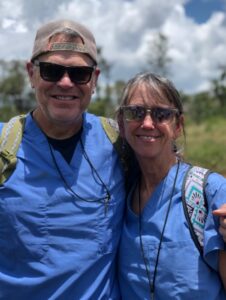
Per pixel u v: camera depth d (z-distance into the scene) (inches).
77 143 29.1
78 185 28.0
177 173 27.8
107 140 30.0
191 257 26.0
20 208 27.0
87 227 27.6
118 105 29.1
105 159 29.4
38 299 27.3
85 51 27.8
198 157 182.1
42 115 28.6
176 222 26.7
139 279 27.2
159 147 27.6
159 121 27.3
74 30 27.6
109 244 28.3
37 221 27.1
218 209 24.8
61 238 27.3
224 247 25.4
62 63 27.4
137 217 28.4
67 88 27.5
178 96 27.9
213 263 25.9
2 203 27.3
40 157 28.1
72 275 27.2
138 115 27.4
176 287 26.0
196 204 26.5
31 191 27.3
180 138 28.9
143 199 28.8
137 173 29.8
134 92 27.6
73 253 27.3
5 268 27.8
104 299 28.0
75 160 28.5
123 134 29.4
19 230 27.1
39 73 27.8
